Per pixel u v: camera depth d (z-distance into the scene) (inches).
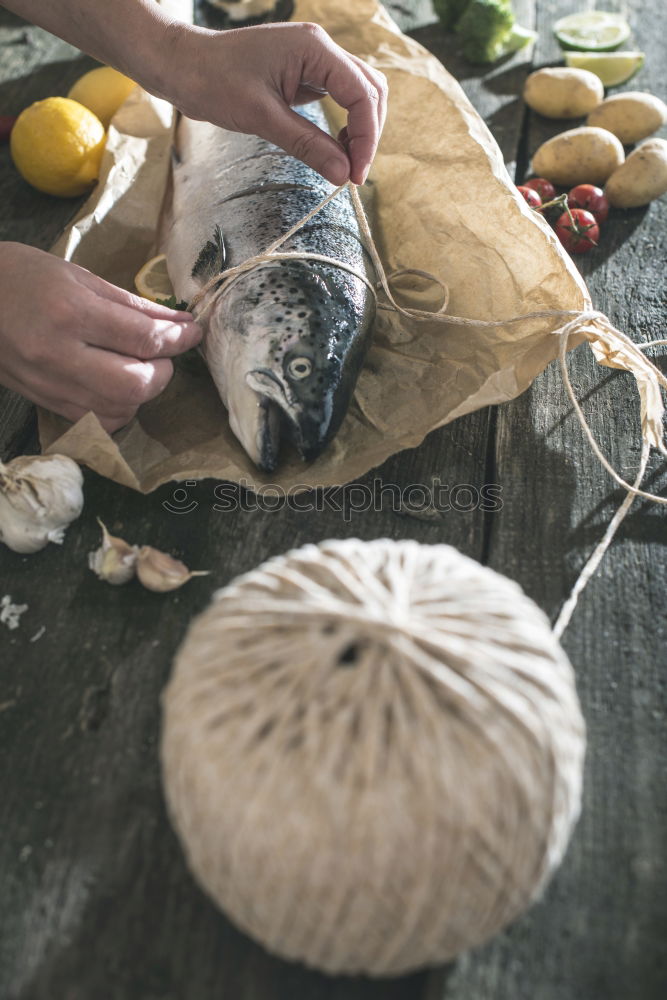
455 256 35.3
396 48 39.8
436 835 20.0
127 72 33.3
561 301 33.5
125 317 30.7
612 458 32.4
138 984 24.9
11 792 27.2
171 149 37.9
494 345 33.7
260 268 32.7
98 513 31.3
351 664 21.1
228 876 21.8
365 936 21.5
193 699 21.9
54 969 25.1
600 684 28.5
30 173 38.5
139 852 26.4
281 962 25.3
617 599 29.7
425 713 20.3
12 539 30.2
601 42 43.9
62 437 30.9
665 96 43.1
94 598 29.9
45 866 26.3
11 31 46.8
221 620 22.9
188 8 42.6
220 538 30.9
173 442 32.4
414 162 37.0
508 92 43.6
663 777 27.3
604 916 25.7
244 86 31.8
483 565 30.4
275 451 31.4
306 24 31.7
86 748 27.7
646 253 37.8
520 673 21.8
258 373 31.5
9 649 29.1
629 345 32.2
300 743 20.5
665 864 26.3
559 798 21.9
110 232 36.9
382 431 32.6
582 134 39.0
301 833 20.2
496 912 22.1
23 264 30.7
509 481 31.9
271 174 35.2
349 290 32.7
